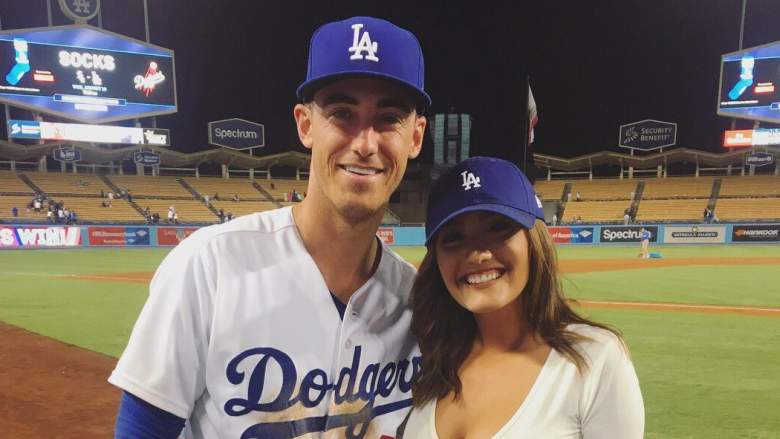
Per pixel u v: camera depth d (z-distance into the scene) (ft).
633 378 4.86
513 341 5.50
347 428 4.98
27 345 18.67
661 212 101.14
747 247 80.79
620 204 107.76
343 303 5.09
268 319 4.49
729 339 19.21
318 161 4.56
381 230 93.35
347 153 4.43
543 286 5.37
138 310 25.52
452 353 5.58
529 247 5.39
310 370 4.67
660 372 15.02
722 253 68.28
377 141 4.44
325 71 4.36
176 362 4.22
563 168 129.59
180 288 4.33
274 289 4.56
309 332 4.67
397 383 5.63
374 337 5.25
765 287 34.01
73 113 88.63
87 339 19.53
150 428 4.19
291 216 5.00
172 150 119.24
